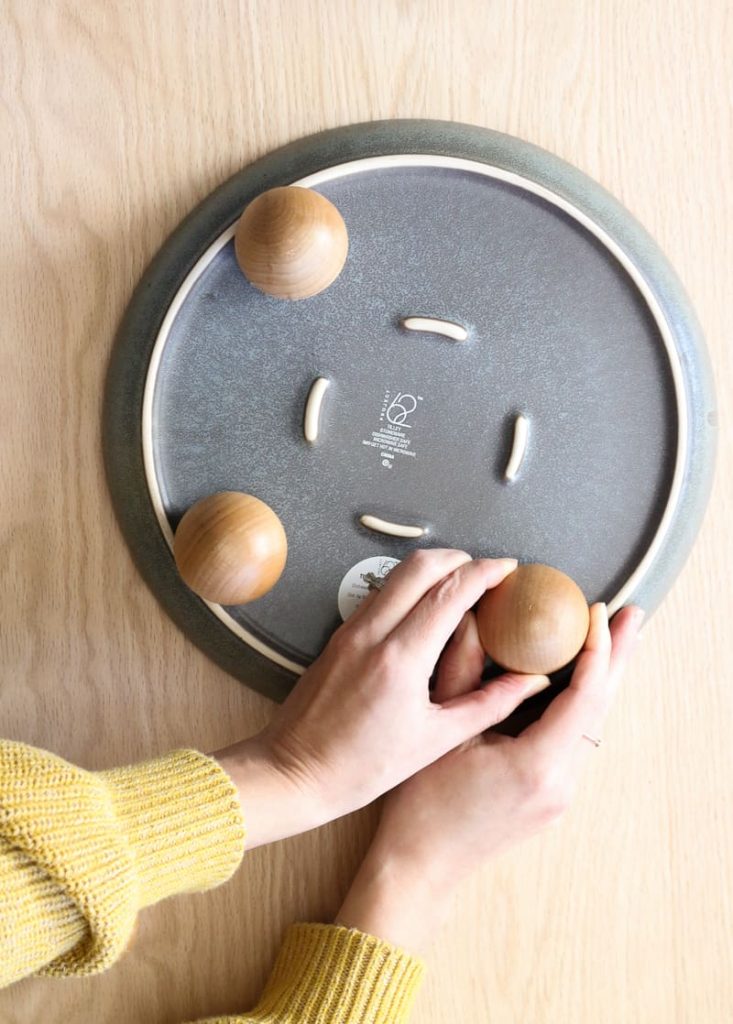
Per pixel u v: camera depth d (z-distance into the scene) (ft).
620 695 1.99
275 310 1.90
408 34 1.98
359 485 1.91
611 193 1.98
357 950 1.76
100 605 1.98
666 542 1.91
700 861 2.00
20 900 1.22
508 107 1.98
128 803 1.47
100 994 1.96
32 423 1.98
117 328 1.98
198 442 1.91
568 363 1.90
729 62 1.99
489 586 1.71
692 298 1.98
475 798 1.81
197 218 1.91
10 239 1.98
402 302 1.90
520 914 1.99
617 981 2.00
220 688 1.99
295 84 1.98
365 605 1.74
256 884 1.98
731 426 1.99
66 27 1.98
